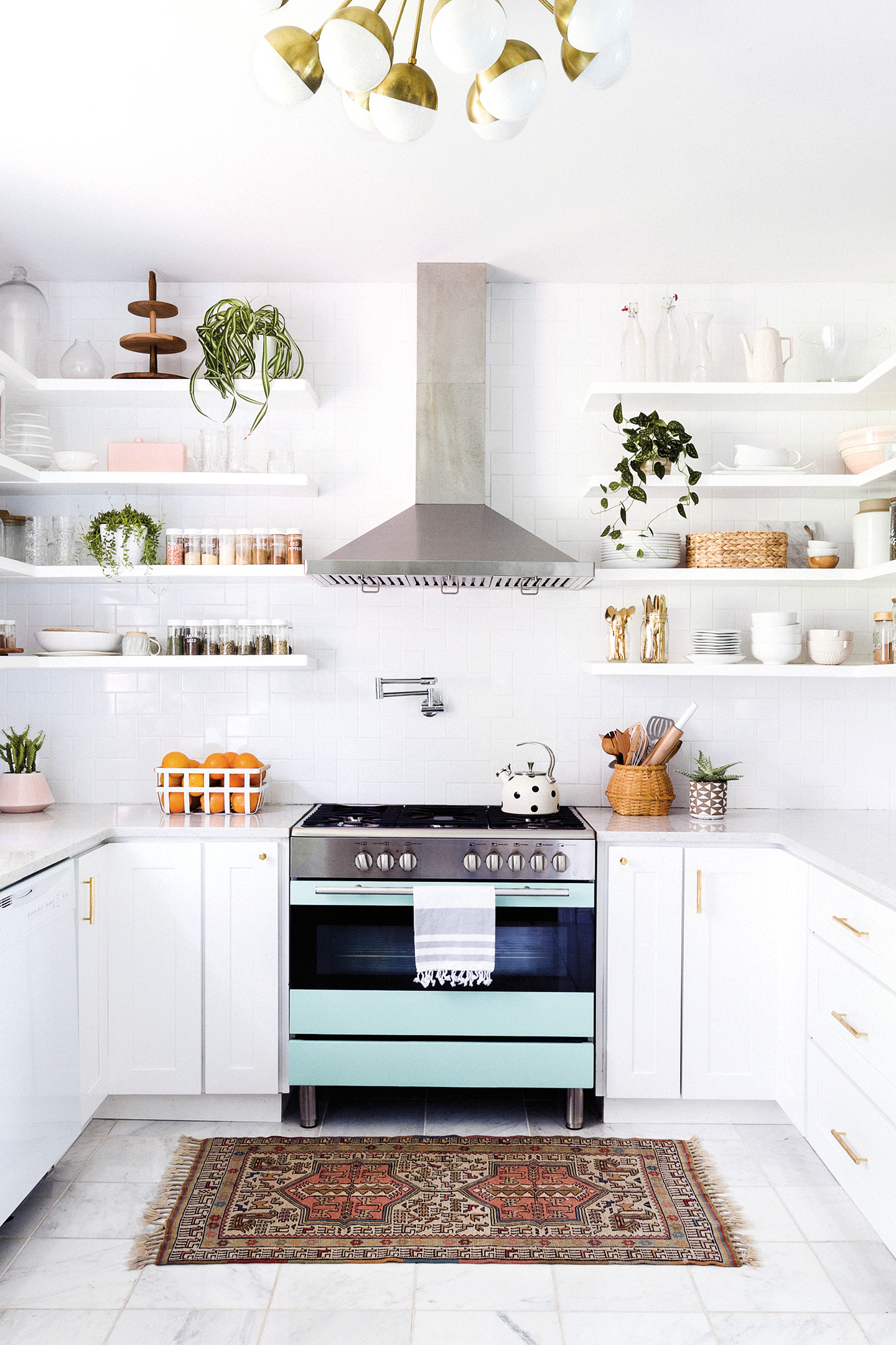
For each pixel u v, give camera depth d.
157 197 2.73
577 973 2.88
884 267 3.26
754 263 3.23
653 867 2.88
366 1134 2.89
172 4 1.88
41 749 3.45
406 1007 2.88
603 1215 2.45
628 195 2.72
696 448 3.42
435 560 2.87
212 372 3.10
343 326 3.43
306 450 3.44
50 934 2.47
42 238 3.02
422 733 3.44
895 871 2.29
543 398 3.43
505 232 2.98
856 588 3.43
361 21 1.40
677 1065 2.90
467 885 2.84
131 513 3.19
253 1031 2.90
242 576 3.20
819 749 3.43
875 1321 2.05
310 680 3.44
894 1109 2.09
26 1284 2.17
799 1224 2.41
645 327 3.42
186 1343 1.98
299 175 2.60
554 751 3.44
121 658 3.19
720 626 3.44
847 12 1.92
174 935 2.90
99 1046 2.84
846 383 3.13
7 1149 2.20
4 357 2.83
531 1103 3.13
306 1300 2.12
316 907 2.89
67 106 2.25
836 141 2.42
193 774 3.19
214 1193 2.55
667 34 1.99
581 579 3.02
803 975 2.70
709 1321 2.05
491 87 1.55
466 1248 2.31
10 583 3.43
